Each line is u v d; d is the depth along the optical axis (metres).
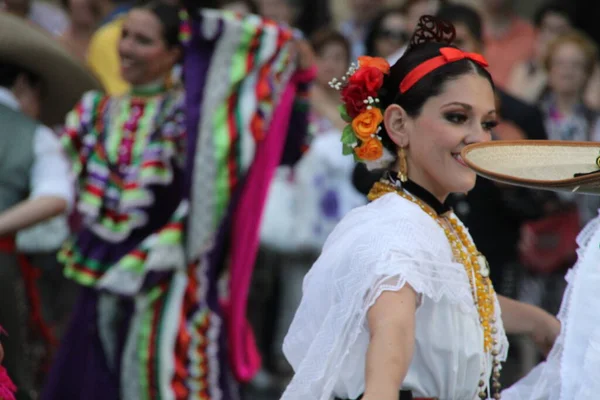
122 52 12.81
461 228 7.72
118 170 12.70
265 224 16.14
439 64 7.50
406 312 6.84
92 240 12.70
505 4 19.34
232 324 12.73
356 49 19.58
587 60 16.36
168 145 12.54
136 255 12.34
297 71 12.98
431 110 7.45
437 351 7.29
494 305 7.70
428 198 7.58
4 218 11.91
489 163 7.30
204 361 12.54
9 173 12.19
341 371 7.32
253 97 12.56
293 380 7.18
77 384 12.66
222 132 12.45
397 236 7.12
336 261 7.22
